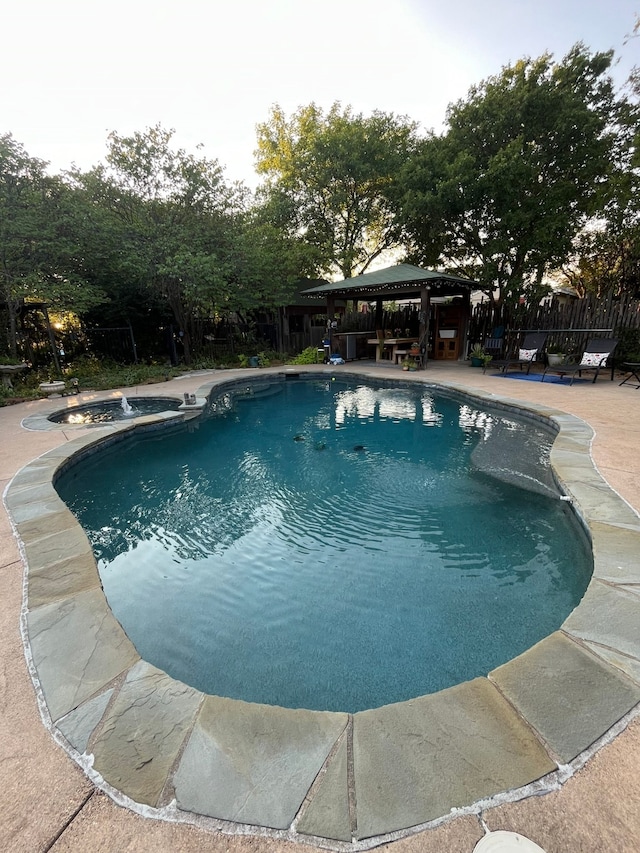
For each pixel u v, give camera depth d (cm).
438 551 322
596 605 205
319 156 1488
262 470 505
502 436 584
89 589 234
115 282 1180
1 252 876
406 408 797
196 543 351
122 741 145
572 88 959
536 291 1067
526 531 339
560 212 1019
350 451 564
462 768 132
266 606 270
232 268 1234
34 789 129
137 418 670
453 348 1312
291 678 212
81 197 1042
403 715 154
